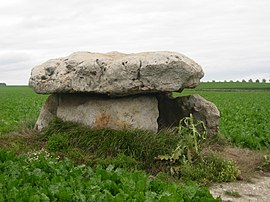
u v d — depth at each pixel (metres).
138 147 10.91
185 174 10.05
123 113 11.91
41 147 11.63
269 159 11.70
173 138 11.23
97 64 11.56
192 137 11.02
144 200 6.95
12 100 42.97
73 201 6.90
